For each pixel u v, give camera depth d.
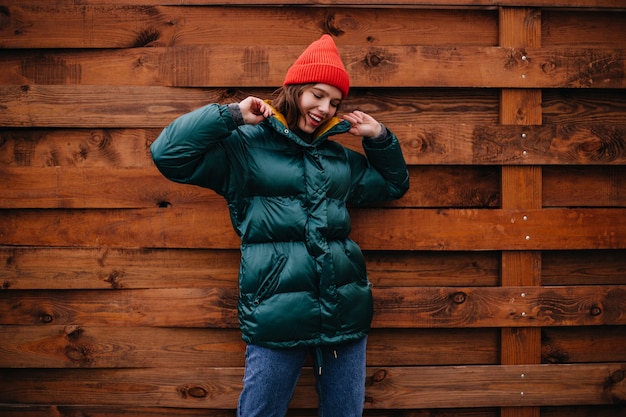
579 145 2.08
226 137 1.55
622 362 2.10
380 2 2.03
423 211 2.06
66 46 2.00
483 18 2.09
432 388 2.08
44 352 2.04
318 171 1.62
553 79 2.05
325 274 1.58
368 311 1.70
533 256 2.09
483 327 2.09
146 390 2.05
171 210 2.02
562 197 2.11
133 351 2.04
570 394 2.09
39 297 2.05
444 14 2.08
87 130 2.03
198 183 1.59
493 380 2.08
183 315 2.03
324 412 1.72
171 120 2.02
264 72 2.00
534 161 2.07
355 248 1.72
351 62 2.01
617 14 2.11
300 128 1.67
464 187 2.10
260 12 2.03
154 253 2.04
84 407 2.05
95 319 2.04
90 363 2.04
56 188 2.01
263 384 1.59
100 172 2.01
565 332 2.12
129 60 2.01
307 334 1.57
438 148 2.05
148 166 2.03
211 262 2.05
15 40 2.00
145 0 2.02
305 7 2.04
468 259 2.11
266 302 1.56
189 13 2.03
